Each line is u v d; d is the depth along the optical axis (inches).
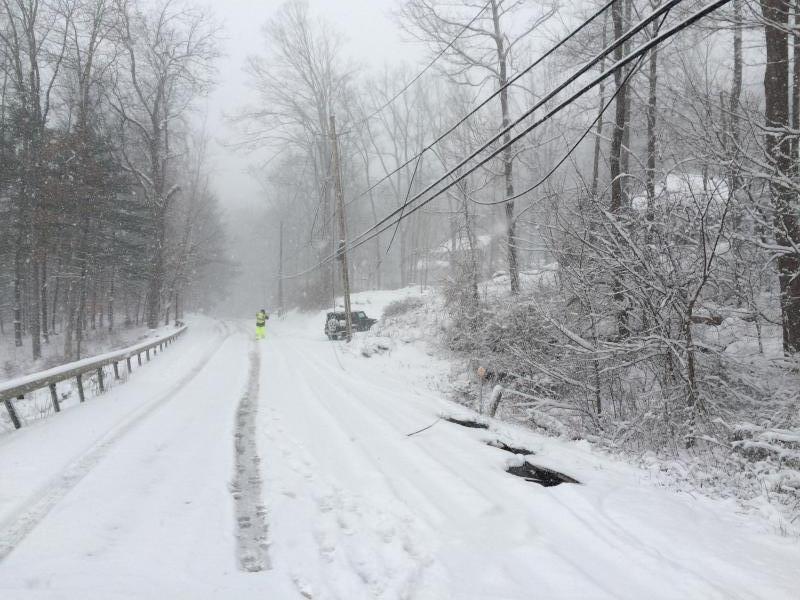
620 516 187.3
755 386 359.6
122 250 1352.1
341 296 1598.2
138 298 1736.0
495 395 397.7
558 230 428.5
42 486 194.7
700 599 130.3
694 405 326.6
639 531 175.0
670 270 356.2
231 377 534.9
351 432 306.8
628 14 578.6
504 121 721.0
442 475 231.5
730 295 422.0
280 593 130.1
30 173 1055.0
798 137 339.3
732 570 145.8
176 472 220.1
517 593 134.0
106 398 397.1
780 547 163.3
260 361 692.7
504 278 770.2
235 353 795.4
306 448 268.1
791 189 320.8
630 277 370.9
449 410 391.2
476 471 243.0
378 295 1507.1
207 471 224.1
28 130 1085.8
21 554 141.0
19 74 1113.4
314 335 1227.9
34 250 1051.3
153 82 1430.9
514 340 523.5
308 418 340.8
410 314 919.7
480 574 144.6
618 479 237.6
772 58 359.9
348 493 206.7
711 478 246.2
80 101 1147.3
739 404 372.8
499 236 784.9
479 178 810.8
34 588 122.5
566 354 426.3
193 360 687.1
